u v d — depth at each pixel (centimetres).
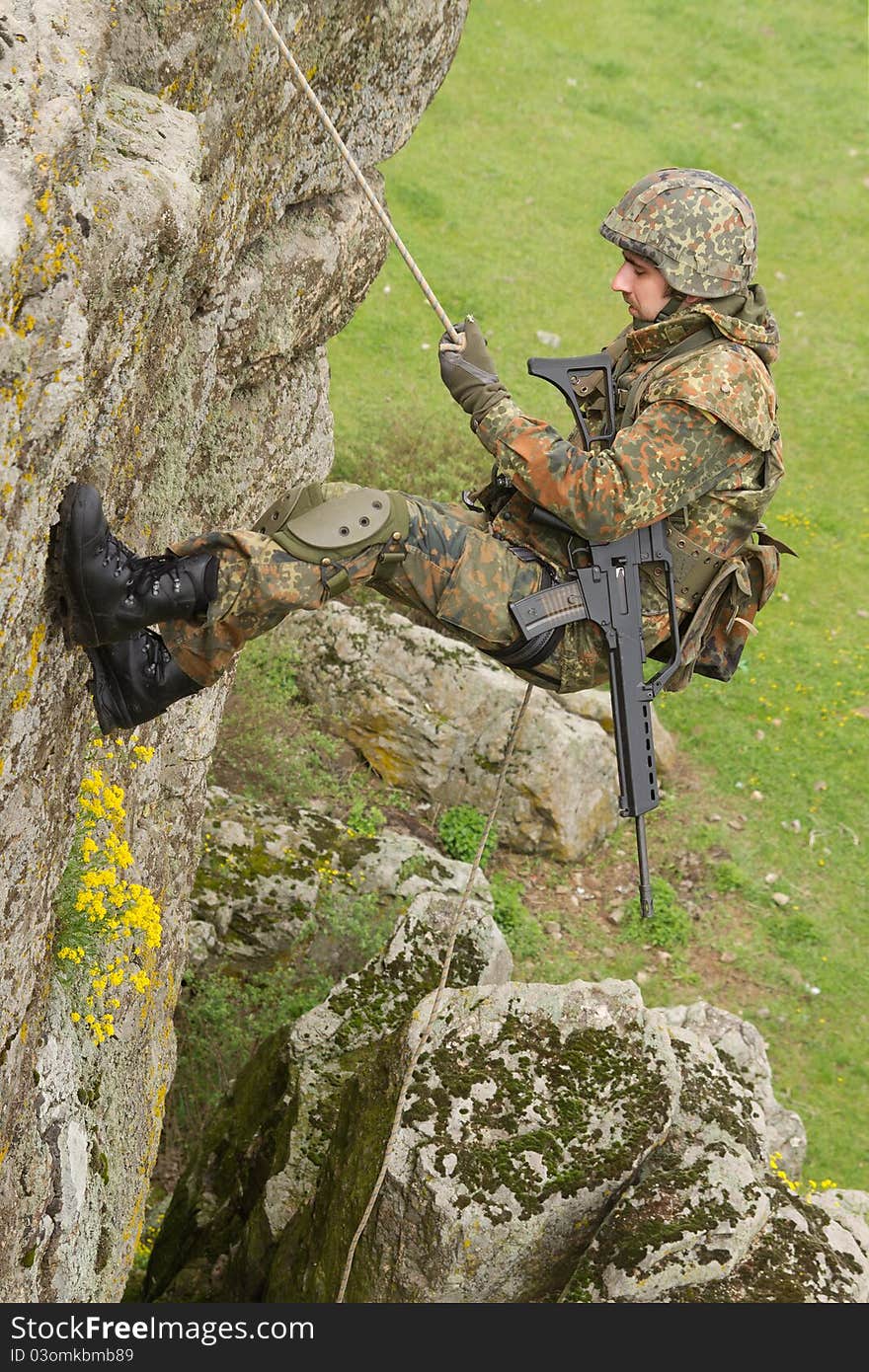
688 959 984
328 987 784
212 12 302
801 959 998
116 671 273
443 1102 473
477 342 298
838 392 1586
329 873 829
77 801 317
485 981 626
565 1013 506
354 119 443
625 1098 482
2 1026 281
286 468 516
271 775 934
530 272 1593
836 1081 925
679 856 1059
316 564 274
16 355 204
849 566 1361
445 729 993
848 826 1104
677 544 300
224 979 763
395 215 1627
